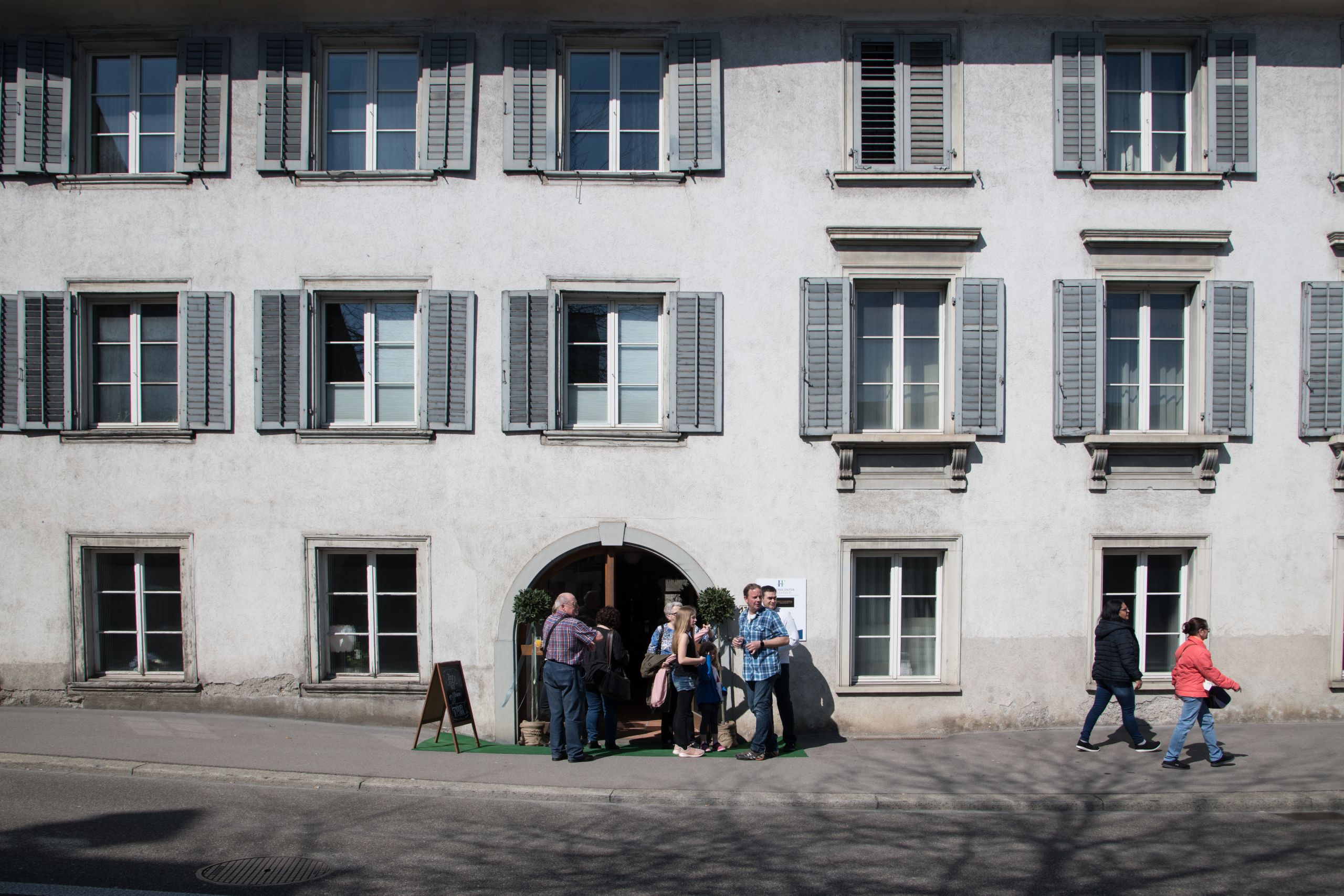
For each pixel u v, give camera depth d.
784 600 10.38
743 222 10.54
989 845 6.93
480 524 10.42
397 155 10.90
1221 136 10.61
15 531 10.57
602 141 10.90
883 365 10.84
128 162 10.91
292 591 10.46
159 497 10.52
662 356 10.73
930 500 10.47
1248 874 6.31
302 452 10.49
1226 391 10.53
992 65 10.66
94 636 10.70
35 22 10.65
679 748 9.48
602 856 6.58
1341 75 10.71
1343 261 10.66
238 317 10.57
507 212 10.54
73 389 10.58
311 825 7.13
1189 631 8.92
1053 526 10.48
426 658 10.43
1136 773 8.69
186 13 10.59
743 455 10.45
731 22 10.64
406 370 10.80
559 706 9.25
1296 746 9.56
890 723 10.38
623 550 10.93
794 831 7.25
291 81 10.57
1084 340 10.50
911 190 10.58
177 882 5.85
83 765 8.51
